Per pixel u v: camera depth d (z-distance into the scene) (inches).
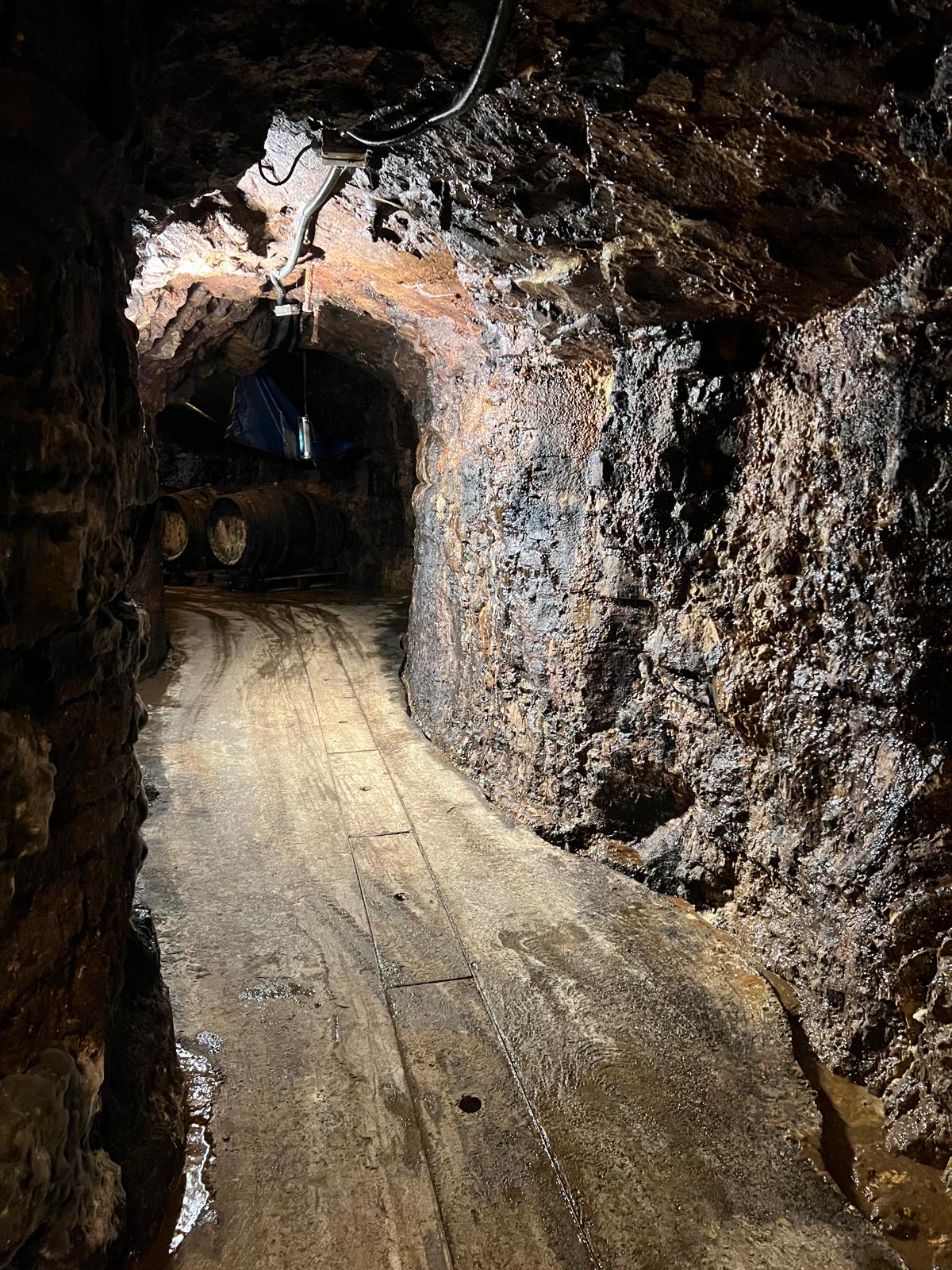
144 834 170.2
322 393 441.7
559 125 88.5
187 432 531.5
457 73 83.0
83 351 66.2
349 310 227.0
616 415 146.9
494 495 186.1
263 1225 85.7
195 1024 114.7
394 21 75.7
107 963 74.2
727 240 99.7
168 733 232.1
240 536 452.8
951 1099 90.6
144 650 85.7
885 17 65.0
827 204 87.0
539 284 133.1
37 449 57.9
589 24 73.0
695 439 131.8
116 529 75.2
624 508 147.3
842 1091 104.9
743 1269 82.1
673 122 82.8
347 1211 87.7
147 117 76.4
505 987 123.6
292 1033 113.7
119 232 77.0
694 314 123.7
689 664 139.7
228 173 100.9
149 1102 87.1
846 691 109.6
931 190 78.9
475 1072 107.1
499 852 165.5
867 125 74.8
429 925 139.6
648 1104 102.1
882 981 102.1
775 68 72.3
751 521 126.7
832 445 109.6
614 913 143.3
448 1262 82.6
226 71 81.8
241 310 258.7
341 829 175.6
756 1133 97.7
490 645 194.2
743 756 132.6
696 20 69.7
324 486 502.6
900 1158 94.3
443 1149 95.5
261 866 158.9
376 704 264.2
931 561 96.7
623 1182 91.6
